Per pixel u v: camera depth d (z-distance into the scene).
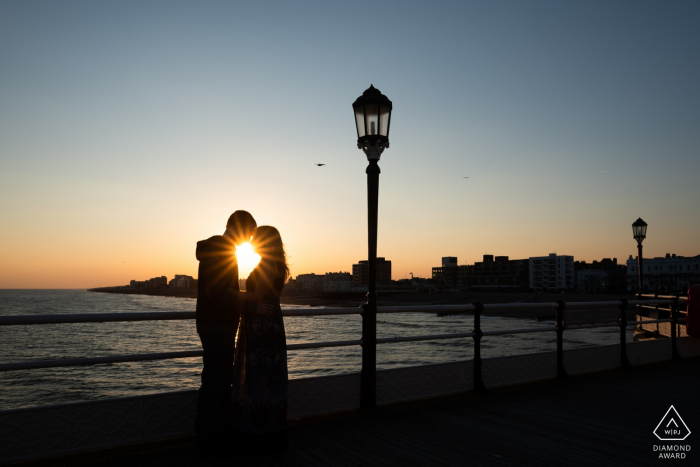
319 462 3.78
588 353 7.52
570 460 3.93
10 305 128.88
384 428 4.68
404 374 5.66
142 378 25.62
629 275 179.38
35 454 3.63
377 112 5.18
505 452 4.09
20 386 23.75
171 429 4.18
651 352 8.50
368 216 5.26
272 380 3.97
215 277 3.84
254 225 4.04
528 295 148.12
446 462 3.84
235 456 3.85
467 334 6.14
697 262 160.38
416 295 185.88
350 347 41.69
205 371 3.87
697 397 6.03
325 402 5.07
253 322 3.99
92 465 3.63
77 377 26.19
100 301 181.25
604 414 5.25
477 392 6.15
